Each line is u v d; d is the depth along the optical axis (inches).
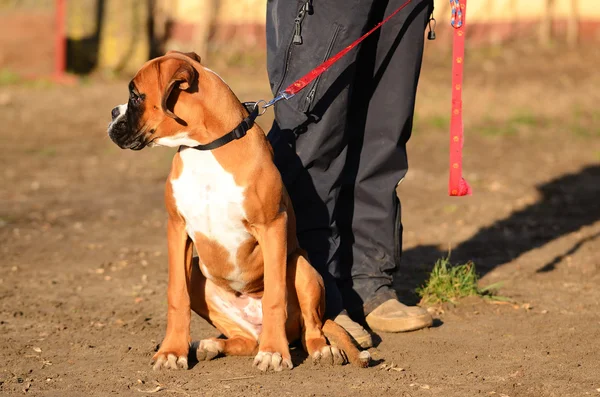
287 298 240.2
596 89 863.1
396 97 273.0
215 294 247.0
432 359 244.4
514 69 962.1
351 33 250.8
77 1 903.7
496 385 221.5
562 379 226.4
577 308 297.9
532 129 697.0
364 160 278.7
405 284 329.7
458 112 260.5
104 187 513.0
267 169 226.5
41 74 881.5
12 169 553.0
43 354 248.5
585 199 483.2
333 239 265.9
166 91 212.7
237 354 243.8
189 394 213.6
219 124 223.6
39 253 376.5
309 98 251.4
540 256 371.2
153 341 261.7
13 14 1143.0
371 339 255.0
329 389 216.8
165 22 1010.7
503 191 502.0
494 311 295.0
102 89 832.3
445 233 413.1
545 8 1101.7
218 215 225.6
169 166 573.9
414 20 268.7
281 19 254.7
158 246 391.9
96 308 299.6
